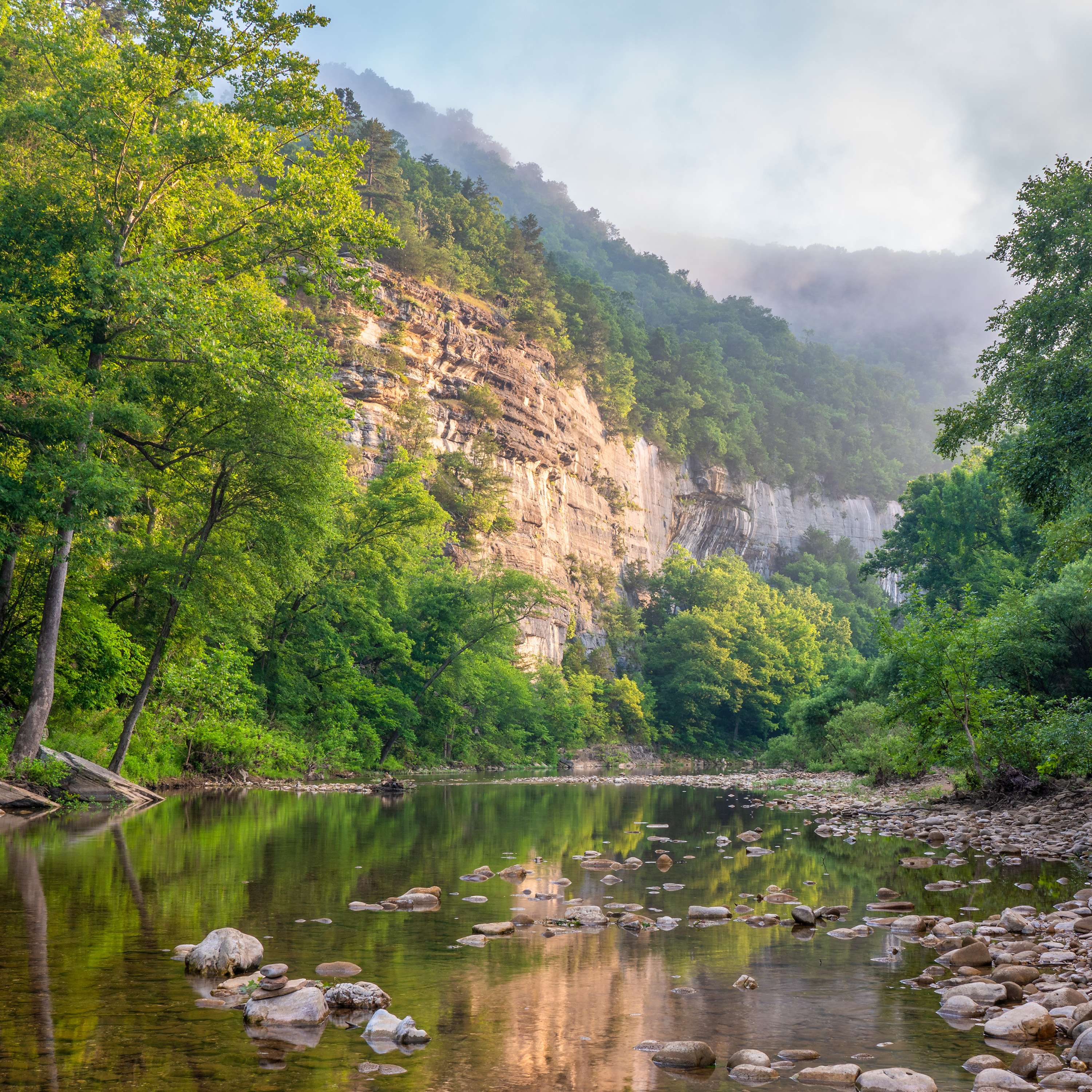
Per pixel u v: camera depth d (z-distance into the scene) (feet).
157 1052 13.05
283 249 74.43
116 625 78.38
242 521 79.82
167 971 17.69
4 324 57.72
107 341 66.08
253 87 71.26
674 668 329.52
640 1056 13.75
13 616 71.87
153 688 85.56
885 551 217.15
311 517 78.89
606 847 43.98
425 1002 16.40
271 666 118.52
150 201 69.21
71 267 65.62
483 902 27.14
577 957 20.40
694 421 491.72
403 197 342.44
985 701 66.18
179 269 66.49
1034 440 54.19
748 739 332.39
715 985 18.30
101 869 31.07
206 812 56.34
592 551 368.89
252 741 91.04
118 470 62.69
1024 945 22.22
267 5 67.77
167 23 67.15
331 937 21.56
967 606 68.80
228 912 23.91
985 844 45.85
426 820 55.47
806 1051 14.05
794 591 455.63
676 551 430.20
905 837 50.67
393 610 153.79
